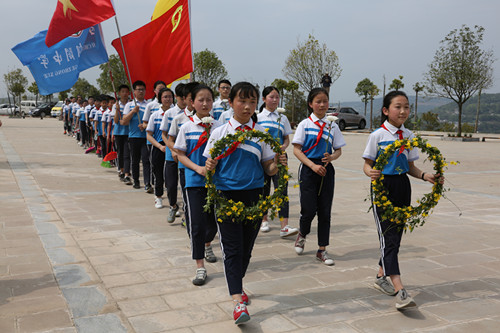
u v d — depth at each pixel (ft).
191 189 13.71
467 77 78.74
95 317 11.05
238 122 11.44
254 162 11.26
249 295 12.60
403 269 14.88
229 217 10.96
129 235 18.31
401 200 12.26
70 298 12.12
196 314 11.33
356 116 106.73
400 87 95.55
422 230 19.85
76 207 23.15
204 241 13.74
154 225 19.95
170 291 12.77
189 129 13.82
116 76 125.39
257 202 11.32
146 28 27.25
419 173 12.41
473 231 19.76
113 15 25.53
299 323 10.91
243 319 10.23
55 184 29.68
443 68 81.00
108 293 12.53
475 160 47.75
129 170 30.81
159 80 27.78
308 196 15.19
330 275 14.20
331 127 15.30
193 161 13.82
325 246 15.60
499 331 10.63
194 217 13.56
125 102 30.91
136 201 25.12
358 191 29.58
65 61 29.25
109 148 39.09
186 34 27.14
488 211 23.82
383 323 10.96
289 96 124.26
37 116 156.46
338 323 10.94
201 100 13.67
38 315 11.09
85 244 16.94
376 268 14.88
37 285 12.97
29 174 33.37
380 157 11.66
